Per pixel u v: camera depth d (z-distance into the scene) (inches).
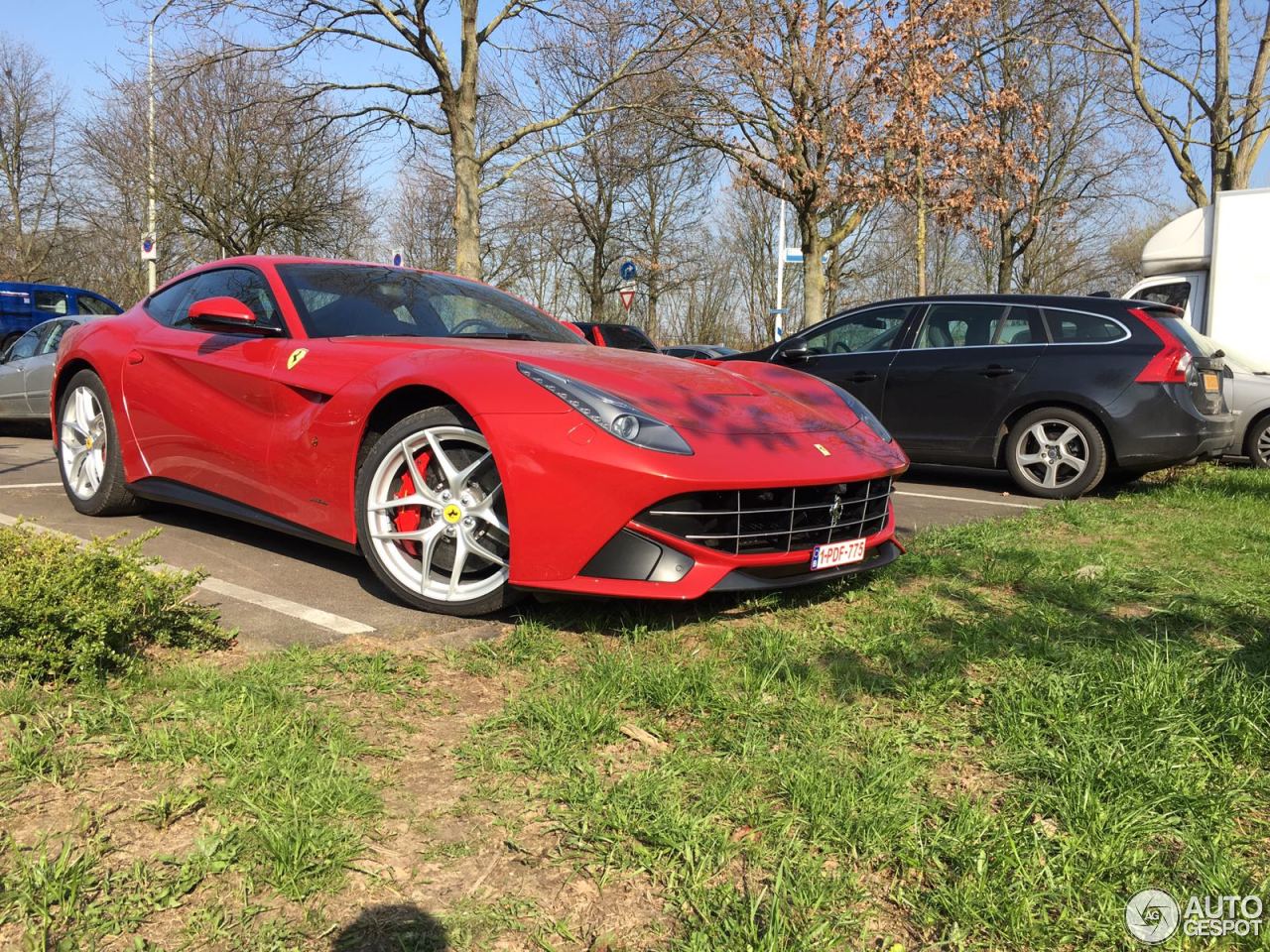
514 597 118.6
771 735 88.7
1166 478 296.2
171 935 58.6
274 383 141.9
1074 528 201.3
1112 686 97.9
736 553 115.7
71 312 674.2
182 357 161.0
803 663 106.7
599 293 1167.6
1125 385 249.9
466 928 60.4
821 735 88.0
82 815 70.0
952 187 518.3
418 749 84.7
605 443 110.7
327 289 159.6
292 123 610.5
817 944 59.6
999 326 275.6
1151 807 75.3
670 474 109.0
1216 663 105.3
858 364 296.7
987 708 96.1
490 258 1226.0
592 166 1004.6
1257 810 77.5
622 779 79.0
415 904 62.7
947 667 104.1
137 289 1159.6
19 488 225.6
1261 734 87.1
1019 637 117.9
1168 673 100.0
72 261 1295.5
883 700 98.0
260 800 72.6
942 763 84.8
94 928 58.4
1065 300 269.3
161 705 88.4
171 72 576.4
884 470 131.1
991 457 272.7
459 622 121.6
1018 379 264.8
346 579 142.9
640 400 120.0
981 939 60.9
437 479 127.8
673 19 557.9
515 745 85.4
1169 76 713.6
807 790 76.5
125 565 104.7
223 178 892.6
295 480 139.2
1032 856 68.7
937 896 63.9
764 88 588.1
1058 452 260.8
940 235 578.2
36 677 92.3
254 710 88.0
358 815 72.2
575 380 119.3
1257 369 361.1
